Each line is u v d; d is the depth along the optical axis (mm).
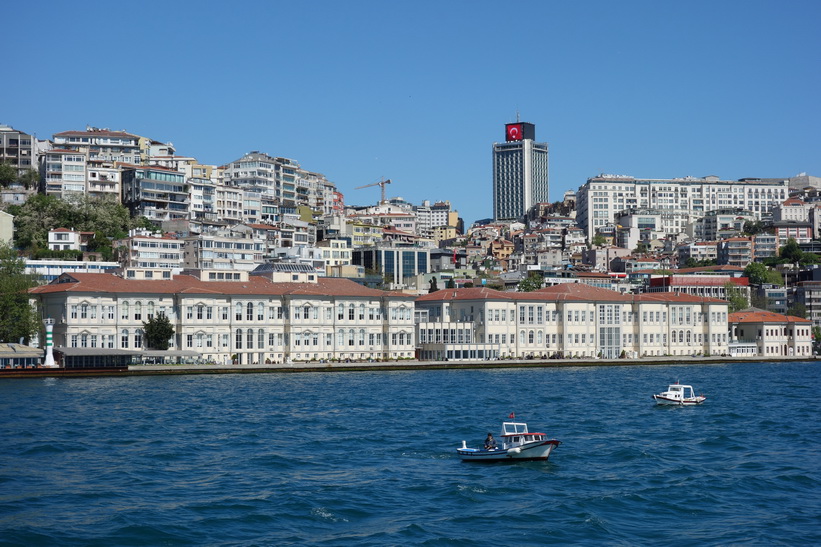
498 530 84062
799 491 98812
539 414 157875
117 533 81812
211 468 108188
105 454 115625
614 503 93438
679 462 114188
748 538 82062
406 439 129750
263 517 87188
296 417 151250
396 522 86312
